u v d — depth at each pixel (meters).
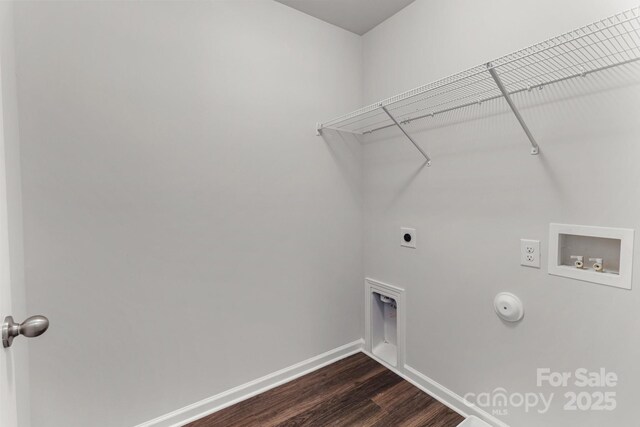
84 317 1.22
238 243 1.59
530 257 1.22
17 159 1.01
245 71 1.57
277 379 1.76
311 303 1.89
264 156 1.65
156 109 1.33
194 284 1.47
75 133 1.17
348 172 2.02
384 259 1.94
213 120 1.48
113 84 1.24
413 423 1.46
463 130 1.45
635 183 0.96
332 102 1.91
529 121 1.20
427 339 1.68
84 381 1.23
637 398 0.98
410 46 1.69
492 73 1.04
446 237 1.55
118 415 1.31
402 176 1.79
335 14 1.79
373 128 1.98
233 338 1.60
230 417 1.50
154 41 1.32
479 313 1.42
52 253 1.15
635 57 0.94
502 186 1.30
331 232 1.96
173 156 1.38
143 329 1.35
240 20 1.55
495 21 1.29
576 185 1.08
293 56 1.74
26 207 1.09
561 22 1.10
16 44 1.05
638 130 0.94
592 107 1.04
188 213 1.44
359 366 1.95
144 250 1.34
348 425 1.45
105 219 1.25
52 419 1.17
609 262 1.05
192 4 1.41
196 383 1.50
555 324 1.17
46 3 1.10
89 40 1.18
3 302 0.66
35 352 1.12
